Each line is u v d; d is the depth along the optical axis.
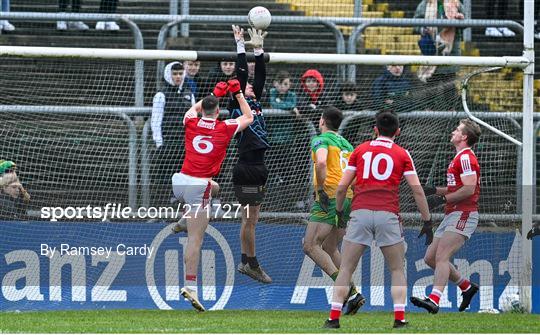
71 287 36.72
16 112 38.38
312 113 40.00
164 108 38.75
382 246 30.30
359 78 43.59
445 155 39.84
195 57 36.25
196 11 53.34
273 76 42.41
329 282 37.47
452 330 30.58
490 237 37.88
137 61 39.75
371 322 32.66
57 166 38.94
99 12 50.81
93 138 39.03
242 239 36.59
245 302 37.22
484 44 54.53
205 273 37.12
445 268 34.50
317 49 51.44
